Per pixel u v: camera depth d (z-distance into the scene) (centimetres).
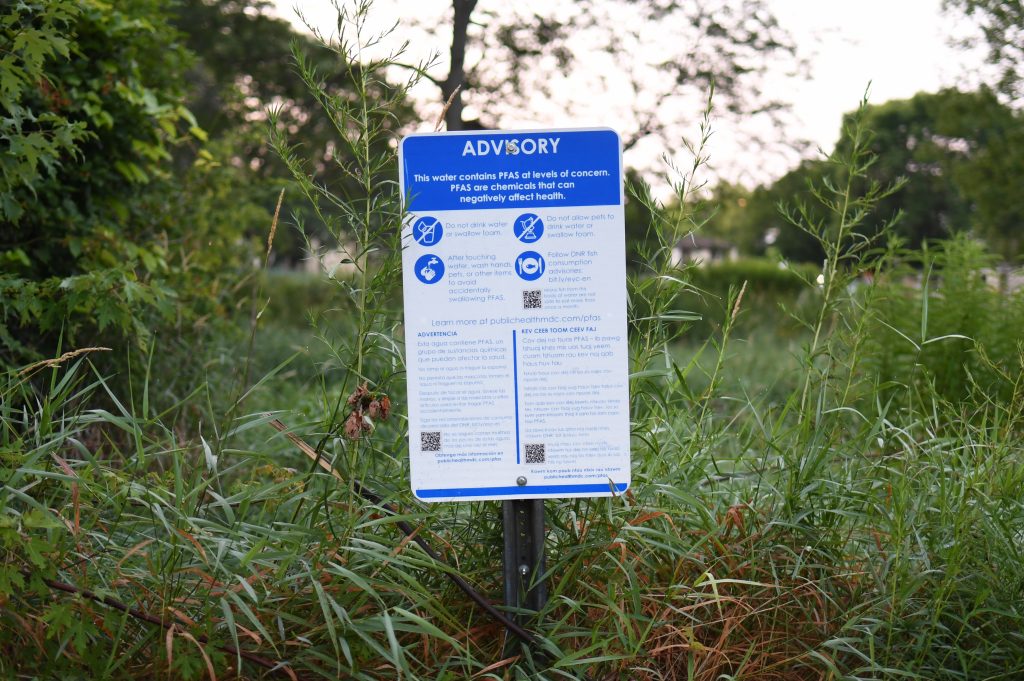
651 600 309
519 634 288
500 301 298
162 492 305
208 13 1304
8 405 307
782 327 1220
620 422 298
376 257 327
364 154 313
